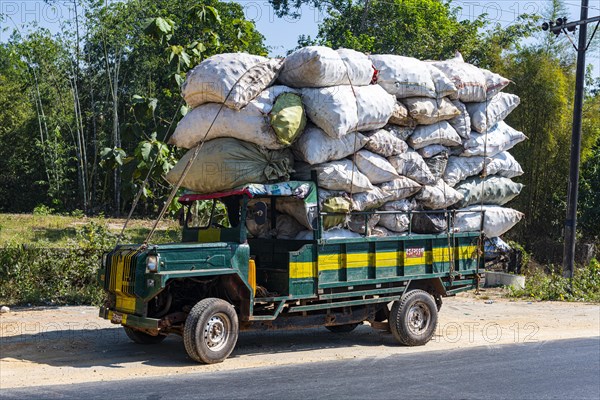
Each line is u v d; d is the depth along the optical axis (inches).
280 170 368.5
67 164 1555.1
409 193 412.2
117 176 1444.4
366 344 429.4
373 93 387.9
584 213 1027.3
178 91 567.8
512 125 991.0
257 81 359.9
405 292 421.1
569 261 741.3
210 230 377.4
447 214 437.4
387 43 1306.6
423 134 417.7
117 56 1441.9
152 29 554.6
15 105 1631.4
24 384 298.4
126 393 285.1
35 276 546.6
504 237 1022.4
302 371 340.5
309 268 371.6
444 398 294.4
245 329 369.7
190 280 354.6
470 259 454.0
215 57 370.9
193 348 338.0
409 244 419.5
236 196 367.6
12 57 1465.3
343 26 1332.4
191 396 282.7
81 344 392.5
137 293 336.8
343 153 379.6
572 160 743.1
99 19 1354.6
